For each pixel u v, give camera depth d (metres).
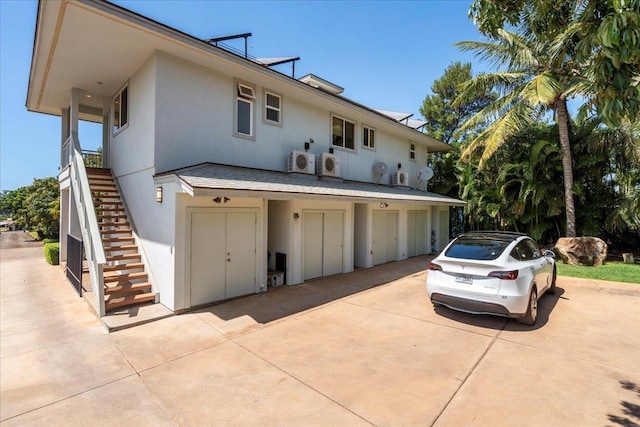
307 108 11.81
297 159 10.59
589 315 6.92
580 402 3.81
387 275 11.57
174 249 7.21
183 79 8.41
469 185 17.58
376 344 5.62
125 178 9.92
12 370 4.84
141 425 3.56
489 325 6.45
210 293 7.94
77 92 10.55
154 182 7.87
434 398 3.95
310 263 10.80
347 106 12.28
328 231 11.42
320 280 10.70
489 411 3.66
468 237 7.59
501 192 15.61
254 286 8.96
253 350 5.43
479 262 6.08
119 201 10.13
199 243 7.69
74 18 6.61
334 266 11.64
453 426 3.41
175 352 5.39
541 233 15.22
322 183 10.75
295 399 3.99
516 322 6.59
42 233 32.31
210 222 7.92
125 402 4.00
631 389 4.07
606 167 14.61
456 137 16.77
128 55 8.20
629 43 2.33
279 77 9.77
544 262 7.55
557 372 4.53
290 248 10.02
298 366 4.85
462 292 6.23
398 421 3.52
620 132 13.37
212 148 8.99
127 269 8.37
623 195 14.29
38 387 4.37
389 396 4.01
